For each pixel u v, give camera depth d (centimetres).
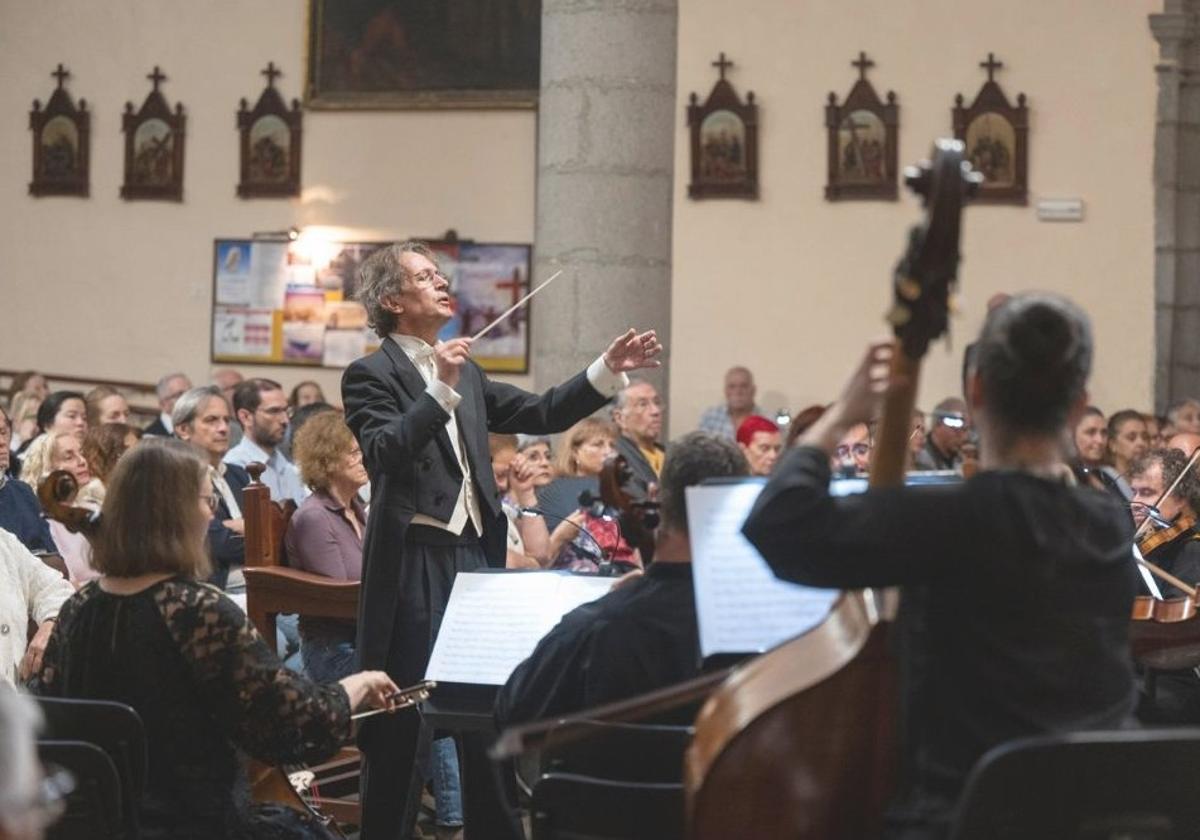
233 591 877
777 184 1909
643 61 1273
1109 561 362
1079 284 1859
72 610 501
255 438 1134
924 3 1878
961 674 357
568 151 1278
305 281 2030
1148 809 353
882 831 370
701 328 1925
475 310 1986
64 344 2095
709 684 403
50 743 457
